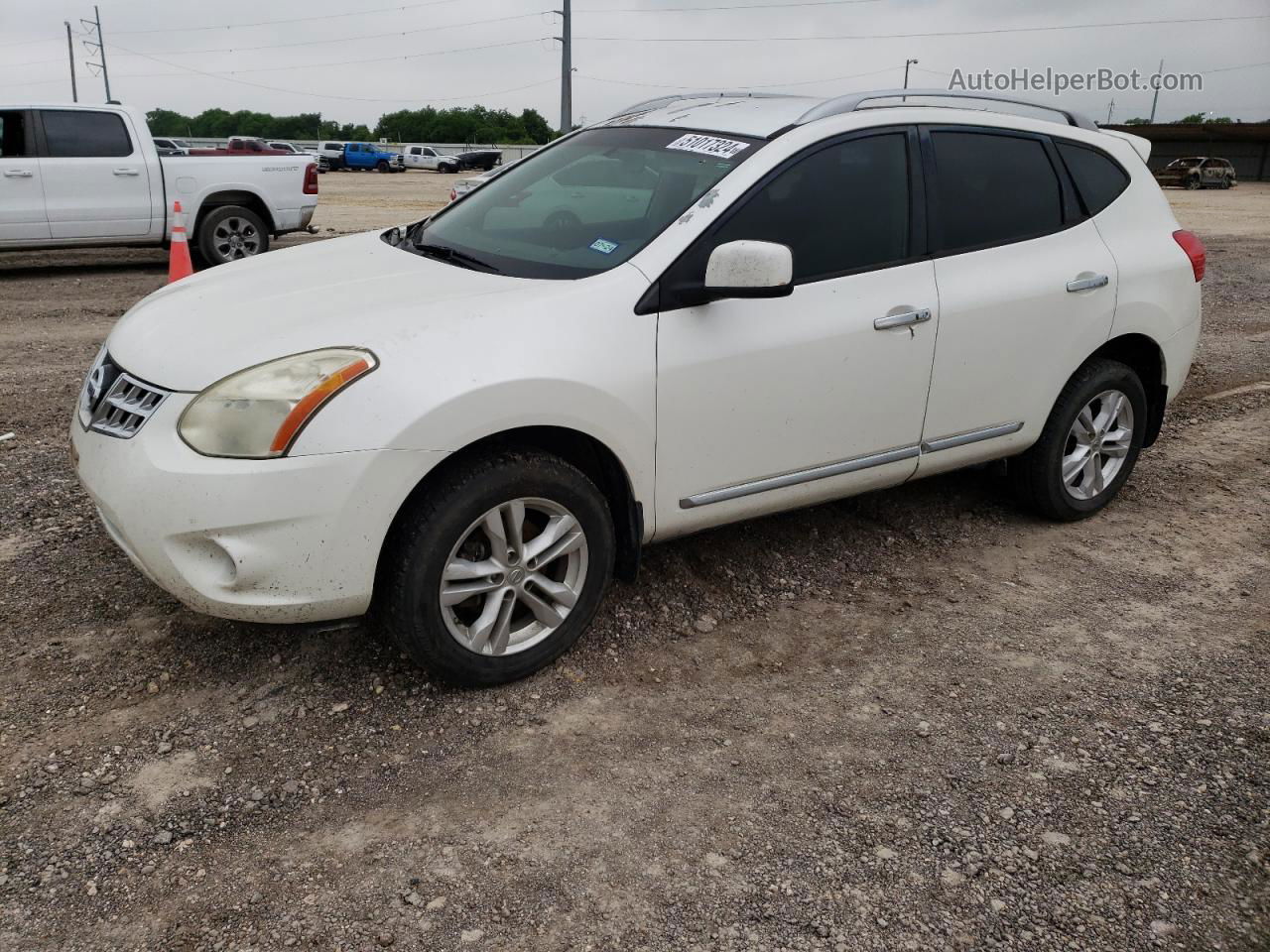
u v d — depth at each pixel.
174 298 3.40
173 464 2.69
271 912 2.28
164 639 3.34
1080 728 3.05
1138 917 2.33
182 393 2.77
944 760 2.89
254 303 3.18
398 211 19.22
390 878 2.39
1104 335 4.26
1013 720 3.09
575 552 3.20
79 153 10.66
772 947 2.22
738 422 3.36
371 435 2.70
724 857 2.49
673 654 3.43
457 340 2.86
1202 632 3.65
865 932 2.27
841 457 3.67
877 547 4.27
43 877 2.35
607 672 3.29
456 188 8.33
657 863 2.46
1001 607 3.81
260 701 3.05
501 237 3.67
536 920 2.28
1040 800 2.72
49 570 3.74
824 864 2.47
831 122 3.60
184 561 2.73
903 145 3.75
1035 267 4.02
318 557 2.73
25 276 10.99
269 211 11.95
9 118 10.33
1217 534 4.52
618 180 3.67
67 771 2.71
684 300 3.18
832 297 3.49
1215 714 3.13
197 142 51.47
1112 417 4.50
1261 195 38.59
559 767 2.82
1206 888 2.42
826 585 3.94
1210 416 6.27
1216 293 11.09
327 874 2.40
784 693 3.21
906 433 3.81
